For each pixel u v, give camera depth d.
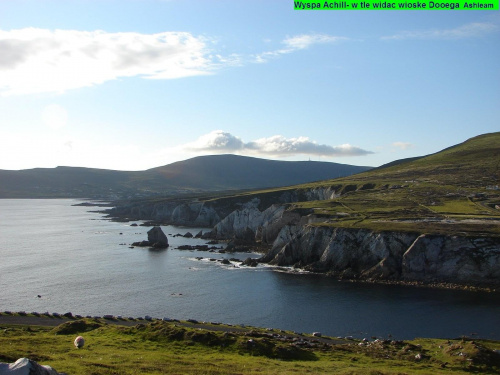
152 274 110.69
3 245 156.88
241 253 145.12
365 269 110.50
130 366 35.25
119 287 96.88
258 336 55.09
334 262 115.62
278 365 40.28
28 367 23.23
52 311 78.31
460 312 78.56
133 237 181.12
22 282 100.38
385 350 52.56
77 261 127.38
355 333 68.25
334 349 51.78
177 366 36.62
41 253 140.50
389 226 119.75
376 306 82.88
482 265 100.31
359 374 37.44
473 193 163.62
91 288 95.69
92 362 35.22
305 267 117.75
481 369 43.81
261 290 95.19
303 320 74.81
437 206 147.25
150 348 44.81
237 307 82.38
